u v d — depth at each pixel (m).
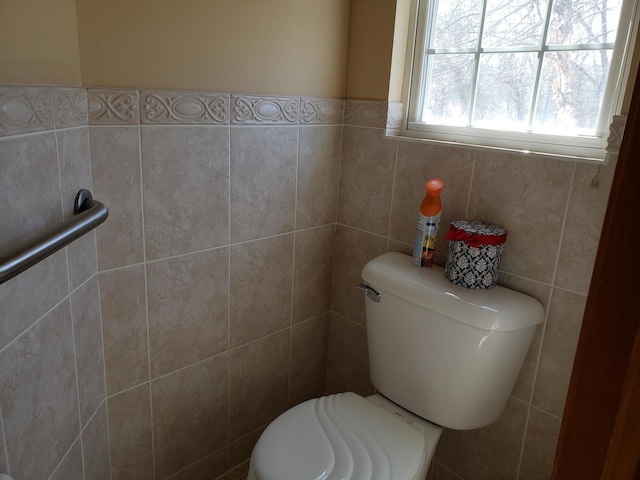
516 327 1.10
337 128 1.57
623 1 1.06
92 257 1.13
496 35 1.28
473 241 1.17
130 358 1.28
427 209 1.29
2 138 0.80
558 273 1.16
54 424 1.00
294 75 1.41
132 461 1.36
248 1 1.26
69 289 1.03
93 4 1.03
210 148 1.28
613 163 1.04
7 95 0.81
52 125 0.93
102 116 1.08
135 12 1.08
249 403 1.61
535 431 1.27
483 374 1.14
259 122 1.36
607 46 1.09
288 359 1.68
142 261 1.23
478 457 1.40
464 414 1.19
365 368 1.69
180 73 1.18
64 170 0.98
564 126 1.19
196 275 1.35
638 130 0.38
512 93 1.27
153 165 1.19
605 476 0.45
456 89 1.39
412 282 1.24
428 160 1.38
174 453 1.45
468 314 1.11
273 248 1.51
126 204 1.16
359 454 1.08
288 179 1.48
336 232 1.68
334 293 1.74
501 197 1.24
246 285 1.48
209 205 1.32
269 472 1.03
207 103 1.24
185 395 1.43
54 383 0.99
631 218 0.39
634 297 0.40
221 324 1.45
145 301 1.26
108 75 1.08
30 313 0.90
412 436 1.15
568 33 1.15
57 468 1.03
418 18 1.42
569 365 1.18
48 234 0.79
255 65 1.32
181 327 1.36
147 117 1.15
